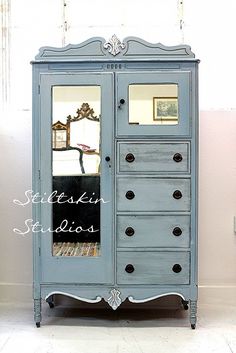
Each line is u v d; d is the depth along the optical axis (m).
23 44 2.93
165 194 2.32
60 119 2.36
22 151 2.87
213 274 2.85
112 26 2.91
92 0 2.91
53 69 2.33
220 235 2.85
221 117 2.82
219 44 2.86
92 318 2.57
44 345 2.17
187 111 2.30
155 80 2.30
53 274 2.35
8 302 2.87
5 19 2.91
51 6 2.92
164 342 2.21
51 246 2.36
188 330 2.37
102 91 2.31
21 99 2.93
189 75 2.29
